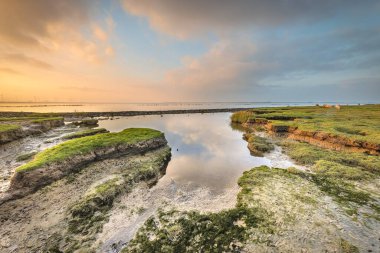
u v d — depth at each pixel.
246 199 14.20
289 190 15.36
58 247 10.33
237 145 32.09
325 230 10.96
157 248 10.14
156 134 29.91
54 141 30.89
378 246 9.90
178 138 36.94
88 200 13.86
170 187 17.14
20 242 10.64
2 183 16.48
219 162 23.75
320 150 25.72
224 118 76.88
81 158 20.00
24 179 15.54
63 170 17.97
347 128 31.78
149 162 22.02
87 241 10.75
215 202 14.52
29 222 12.12
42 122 39.84
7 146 27.72
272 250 9.68
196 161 24.12
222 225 11.54
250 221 11.77
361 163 20.59
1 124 34.47
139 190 16.48
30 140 31.48
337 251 9.59
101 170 19.41
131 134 29.05
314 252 9.55
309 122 39.69
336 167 19.44
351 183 16.69
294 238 10.41
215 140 35.62
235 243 10.19
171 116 83.75
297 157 24.08
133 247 10.29
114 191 15.36
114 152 23.06
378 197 14.47
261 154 26.69
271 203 13.58
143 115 87.06
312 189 15.52
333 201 13.84
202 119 72.25
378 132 28.12
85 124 53.50
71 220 12.37
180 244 10.34
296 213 12.45
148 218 12.66
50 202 14.06
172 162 23.75
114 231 11.53
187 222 12.02
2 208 13.30
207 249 9.93
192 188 16.92
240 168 21.70
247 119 55.53
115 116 79.88
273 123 39.94
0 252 9.98
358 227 11.24
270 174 18.36
